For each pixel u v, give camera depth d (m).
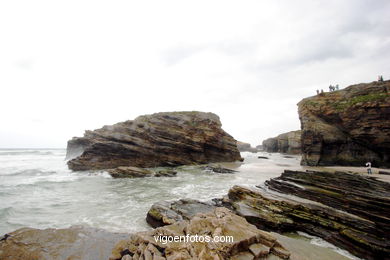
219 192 21.03
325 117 36.72
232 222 8.60
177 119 51.59
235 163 48.47
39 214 14.80
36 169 38.91
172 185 24.81
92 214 14.81
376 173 23.94
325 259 8.38
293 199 15.42
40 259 8.47
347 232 10.84
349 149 33.44
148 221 13.25
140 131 44.94
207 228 7.95
